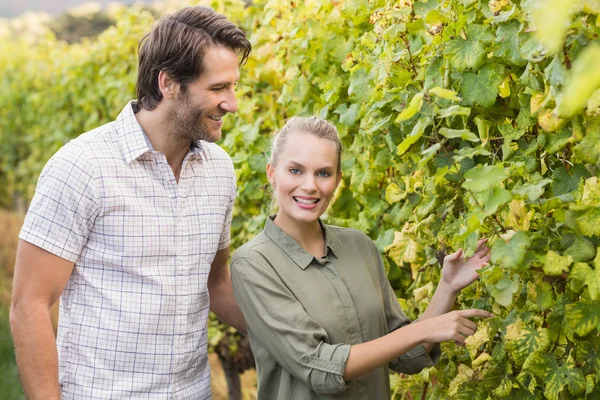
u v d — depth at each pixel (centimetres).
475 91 169
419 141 183
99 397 192
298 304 182
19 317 185
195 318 203
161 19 192
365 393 189
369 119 212
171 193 197
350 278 194
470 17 174
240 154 308
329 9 264
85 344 192
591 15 131
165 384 196
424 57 186
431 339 171
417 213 199
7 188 912
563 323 150
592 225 135
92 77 573
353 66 223
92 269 192
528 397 167
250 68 322
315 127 191
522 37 151
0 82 848
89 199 186
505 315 175
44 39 817
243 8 367
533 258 140
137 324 192
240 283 187
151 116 195
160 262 195
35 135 751
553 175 154
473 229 144
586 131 137
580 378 149
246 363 383
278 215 196
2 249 812
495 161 174
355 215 263
